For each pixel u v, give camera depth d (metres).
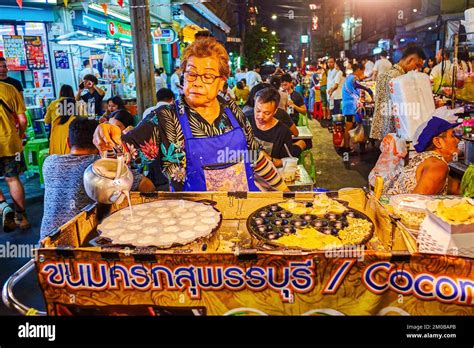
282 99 5.78
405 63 5.02
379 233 1.68
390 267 1.19
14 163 4.48
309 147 5.03
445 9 12.14
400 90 3.50
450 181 3.73
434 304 1.20
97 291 1.28
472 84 3.93
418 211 1.79
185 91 1.96
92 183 1.59
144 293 1.27
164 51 14.16
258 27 28.38
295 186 3.24
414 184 2.34
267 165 2.25
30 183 6.20
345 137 8.45
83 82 6.74
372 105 8.04
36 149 6.29
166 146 1.99
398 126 3.63
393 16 17.47
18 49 7.66
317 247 1.41
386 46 17.62
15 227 4.50
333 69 11.56
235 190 2.05
